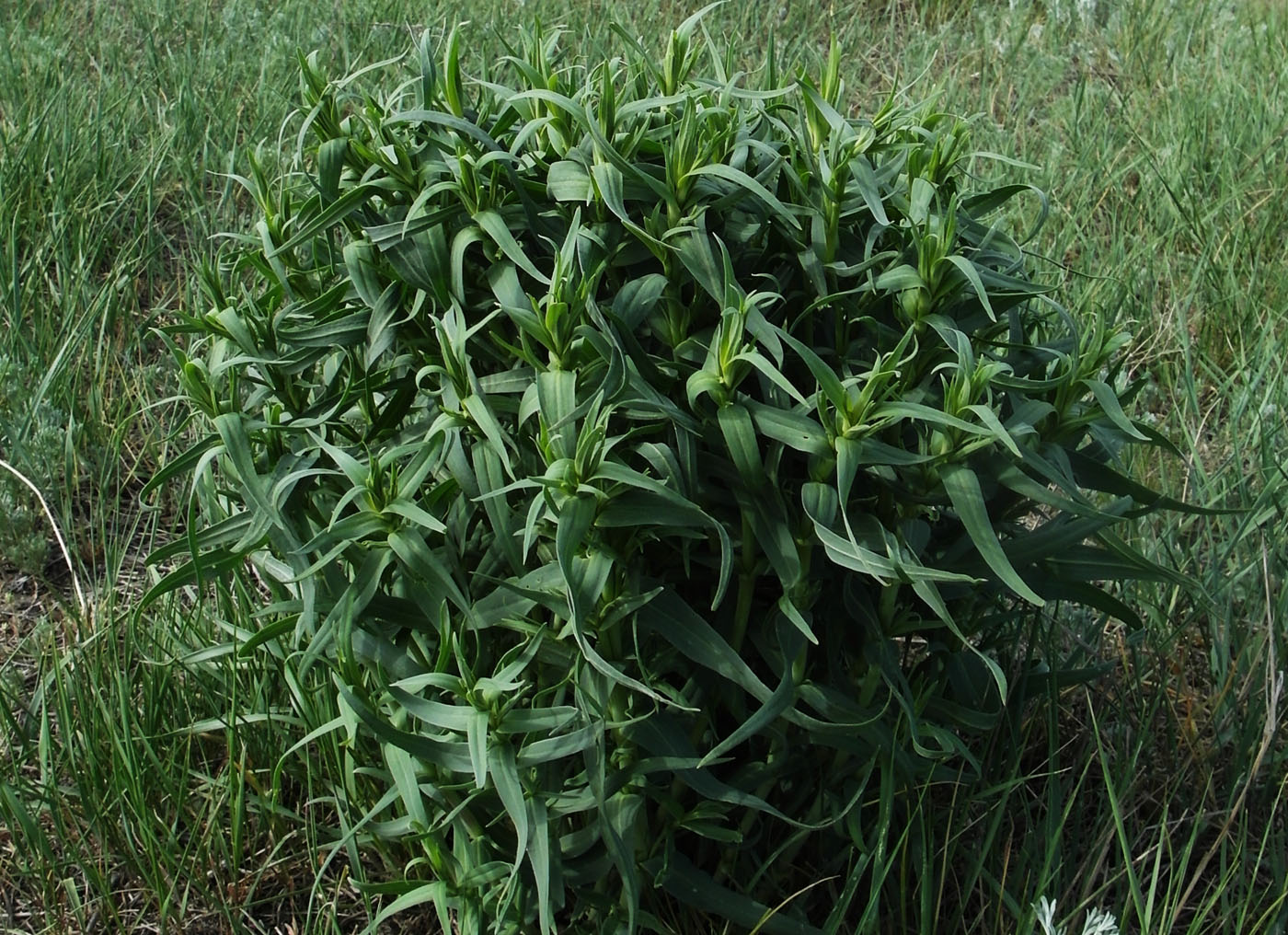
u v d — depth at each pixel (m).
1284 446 3.98
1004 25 7.30
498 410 2.16
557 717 2.08
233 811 2.73
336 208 2.17
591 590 1.99
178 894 2.79
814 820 2.50
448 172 2.18
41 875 2.74
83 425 3.96
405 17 6.50
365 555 2.22
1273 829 2.97
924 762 2.50
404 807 2.61
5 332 4.34
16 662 3.39
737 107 2.39
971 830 2.82
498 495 2.10
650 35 6.45
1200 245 4.97
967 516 2.04
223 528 2.30
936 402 2.18
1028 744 3.06
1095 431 2.41
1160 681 3.11
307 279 2.38
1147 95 6.33
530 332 2.02
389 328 2.21
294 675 2.60
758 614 2.34
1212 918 2.79
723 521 2.22
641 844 2.37
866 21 7.41
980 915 2.58
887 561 1.97
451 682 2.04
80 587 3.53
